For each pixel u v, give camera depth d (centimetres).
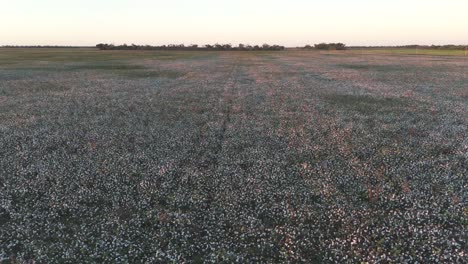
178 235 861
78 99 2545
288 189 1093
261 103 2428
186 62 6994
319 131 1719
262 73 4669
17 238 854
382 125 1816
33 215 941
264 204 1003
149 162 1311
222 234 866
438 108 2209
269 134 1664
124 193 1074
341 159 1339
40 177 1172
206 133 1681
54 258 778
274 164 1291
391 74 4381
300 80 3797
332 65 6169
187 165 1284
